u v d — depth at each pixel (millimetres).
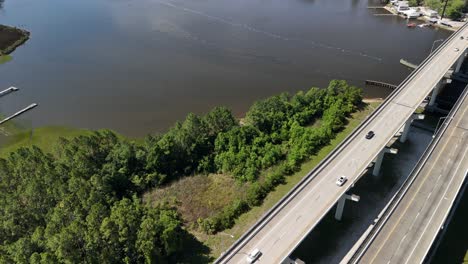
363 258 85375
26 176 111000
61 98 180125
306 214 94812
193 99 178875
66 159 119250
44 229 96938
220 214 111688
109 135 134875
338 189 102125
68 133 156625
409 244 88500
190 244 104812
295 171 128625
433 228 92250
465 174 107375
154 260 93438
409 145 143375
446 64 164375
